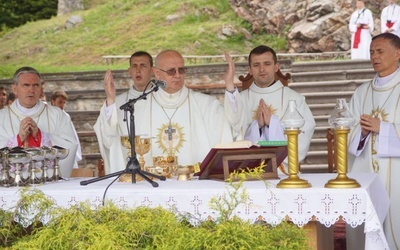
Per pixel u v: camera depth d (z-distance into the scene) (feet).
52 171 32.71
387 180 36.94
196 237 21.88
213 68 88.38
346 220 26.61
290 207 26.81
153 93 36.47
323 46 114.73
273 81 41.70
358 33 98.78
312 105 78.48
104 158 36.63
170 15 127.13
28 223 24.14
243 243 21.63
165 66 35.29
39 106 38.17
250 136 36.63
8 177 30.55
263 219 26.84
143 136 32.76
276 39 119.75
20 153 29.84
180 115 36.06
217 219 24.17
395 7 98.78
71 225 21.99
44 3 144.66
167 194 27.30
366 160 37.65
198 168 30.94
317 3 116.57
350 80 84.64
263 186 27.63
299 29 116.47
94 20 130.82
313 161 69.10
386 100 38.37
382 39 38.45
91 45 121.60
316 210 26.73
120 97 43.68
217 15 126.11
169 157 32.45
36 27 131.34
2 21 141.18
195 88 82.28
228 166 29.63
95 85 91.40
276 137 35.99
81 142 74.90
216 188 27.25
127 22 127.34
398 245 37.06
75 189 28.04
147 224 22.25
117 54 117.60
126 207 25.21
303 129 40.24
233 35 120.16
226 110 35.01
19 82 37.63
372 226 26.32
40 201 24.02
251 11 122.72
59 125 38.32
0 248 22.25
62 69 103.96
